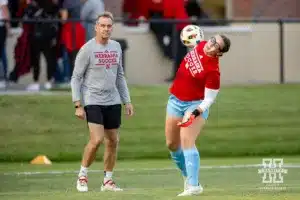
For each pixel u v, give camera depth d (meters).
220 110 58.66
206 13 69.75
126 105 38.53
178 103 33.50
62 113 56.38
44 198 33.09
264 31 62.28
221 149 55.88
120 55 37.75
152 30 59.59
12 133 54.91
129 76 59.81
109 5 65.12
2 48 56.84
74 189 38.44
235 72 62.19
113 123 37.66
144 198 32.28
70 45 57.03
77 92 37.28
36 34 56.88
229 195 32.59
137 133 56.03
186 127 33.09
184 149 33.22
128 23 59.72
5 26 56.59
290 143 57.03
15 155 53.41
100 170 47.00
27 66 57.25
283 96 60.31
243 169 46.81
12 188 39.41
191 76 33.09
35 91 57.34
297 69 62.78
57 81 57.59
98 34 37.06
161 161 52.81
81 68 37.16
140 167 48.75
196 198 31.52
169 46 59.66
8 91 57.19
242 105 59.25
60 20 56.97
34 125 55.56
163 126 56.88
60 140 54.66
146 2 63.25
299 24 62.69
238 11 71.12
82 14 59.66
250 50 62.28
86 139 54.97
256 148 56.38
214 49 32.44
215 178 42.62
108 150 37.84
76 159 53.59
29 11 60.31
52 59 57.38
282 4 71.44
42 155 53.41
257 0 71.25
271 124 58.28
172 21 59.41
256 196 32.19
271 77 62.38
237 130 57.38
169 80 59.84
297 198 31.52
